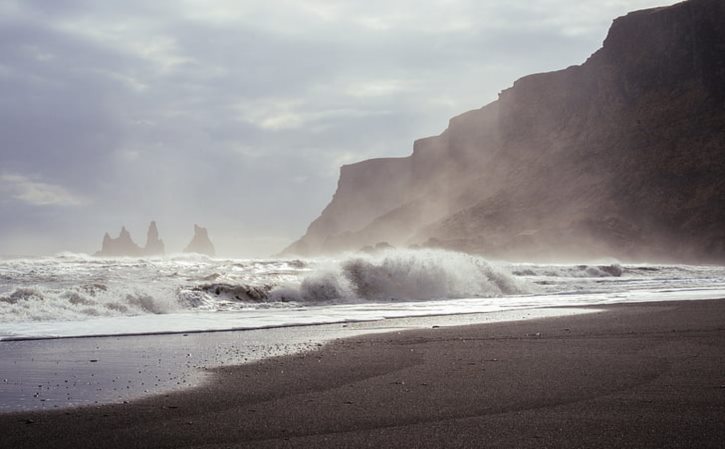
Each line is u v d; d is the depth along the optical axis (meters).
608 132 113.44
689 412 4.86
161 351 8.61
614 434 4.32
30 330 11.18
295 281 20.78
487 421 4.72
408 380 6.33
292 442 4.28
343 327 11.72
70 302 14.48
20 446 4.25
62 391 5.97
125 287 16.20
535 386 5.92
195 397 5.65
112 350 8.75
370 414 4.99
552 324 11.27
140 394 5.81
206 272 23.73
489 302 17.86
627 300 17.38
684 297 18.03
